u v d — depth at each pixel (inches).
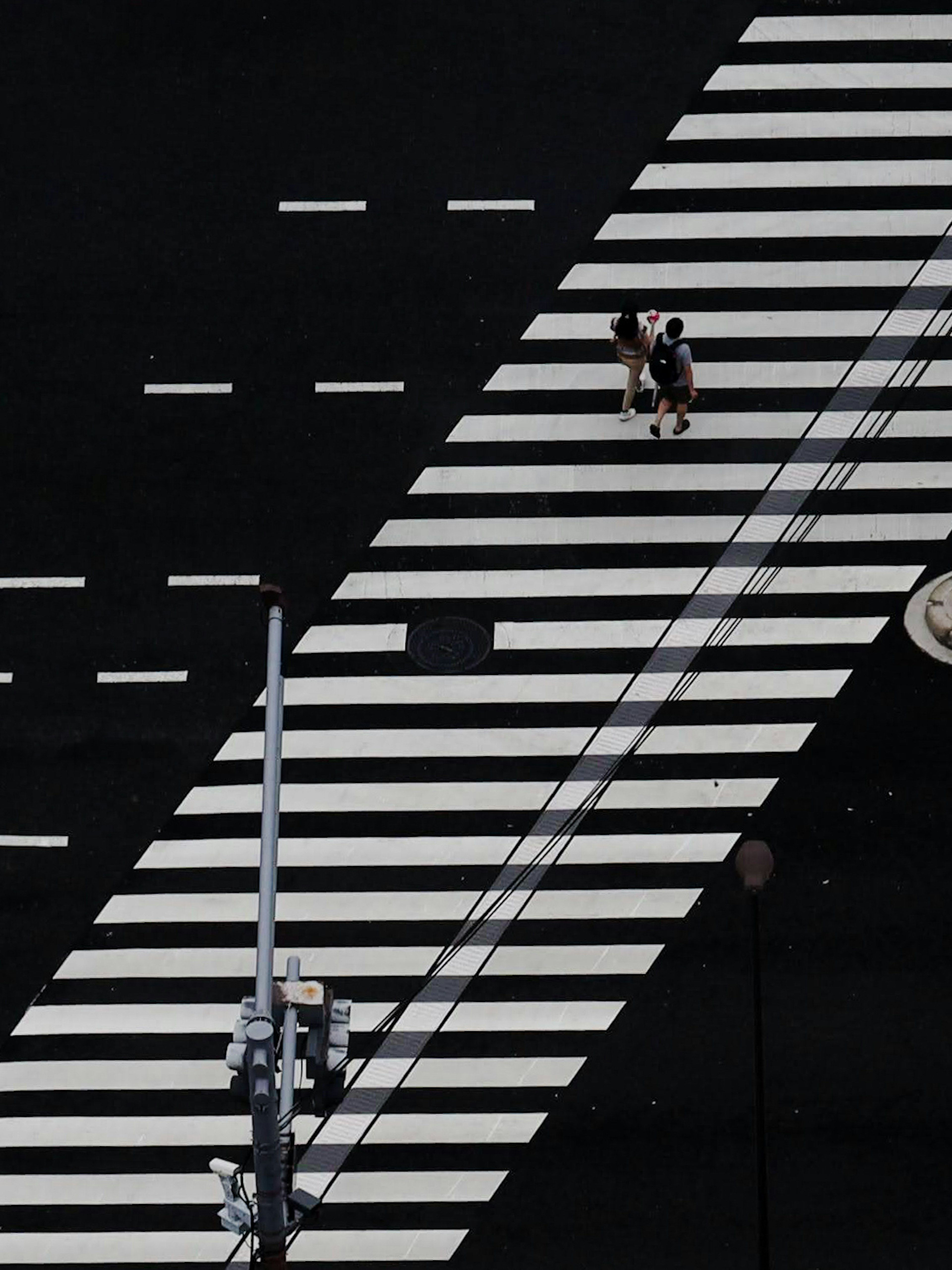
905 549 1905.8
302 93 2103.8
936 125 2079.2
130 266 2038.6
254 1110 1256.2
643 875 1780.3
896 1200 1642.5
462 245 2034.9
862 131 2074.3
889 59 2102.6
